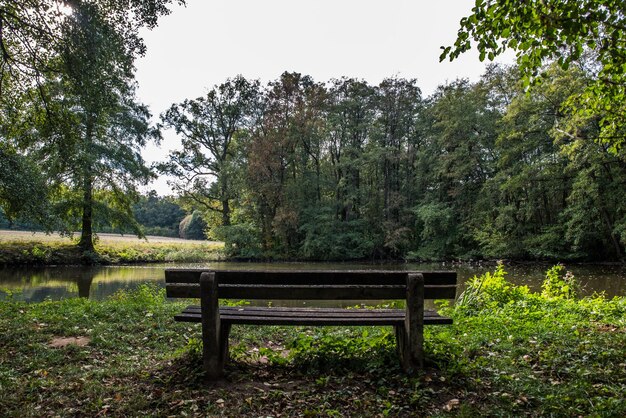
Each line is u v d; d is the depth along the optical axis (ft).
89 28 33.30
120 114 87.45
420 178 122.01
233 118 125.90
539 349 15.21
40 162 72.64
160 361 14.40
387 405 10.28
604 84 20.83
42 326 19.70
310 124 113.70
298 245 117.70
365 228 118.52
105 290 52.75
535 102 84.33
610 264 85.97
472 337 16.97
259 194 113.70
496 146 98.48
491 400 10.64
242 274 12.05
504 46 16.35
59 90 39.70
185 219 194.49
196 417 9.88
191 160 122.11
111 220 91.81
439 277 12.34
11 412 10.13
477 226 106.63
